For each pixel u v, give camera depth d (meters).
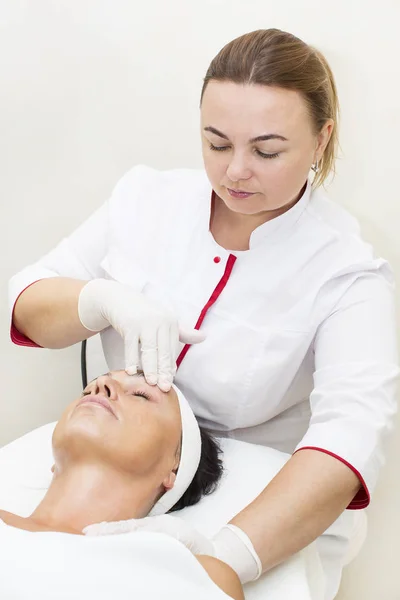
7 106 1.90
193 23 1.82
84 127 1.91
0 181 1.95
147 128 1.90
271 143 1.15
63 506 1.26
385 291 1.35
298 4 1.76
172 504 1.35
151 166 1.93
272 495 1.18
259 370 1.39
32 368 2.01
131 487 1.29
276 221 1.35
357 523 1.64
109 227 1.54
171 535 1.13
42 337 1.47
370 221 1.86
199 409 1.49
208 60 1.83
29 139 1.92
